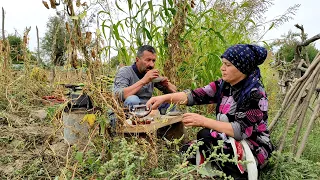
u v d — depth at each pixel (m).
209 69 4.48
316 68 3.13
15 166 2.81
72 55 2.50
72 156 2.37
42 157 2.71
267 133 2.69
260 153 2.60
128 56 4.12
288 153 2.78
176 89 3.74
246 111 2.53
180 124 3.16
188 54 4.04
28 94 5.63
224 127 2.51
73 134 2.90
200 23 4.55
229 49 2.57
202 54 4.43
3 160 2.96
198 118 2.55
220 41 4.68
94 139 2.50
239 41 4.77
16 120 4.33
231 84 2.67
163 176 2.34
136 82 3.48
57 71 5.41
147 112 2.79
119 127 2.42
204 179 2.45
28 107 5.00
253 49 2.57
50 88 5.89
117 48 4.00
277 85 5.65
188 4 3.86
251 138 2.59
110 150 2.40
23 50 6.09
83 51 2.46
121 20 3.95
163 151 2.64
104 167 2.08
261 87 2.58
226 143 2.52
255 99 2.52
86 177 2.30
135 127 2.45
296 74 4.30
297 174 2.62
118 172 2.26
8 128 3.97
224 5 4.62
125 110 2.80
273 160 2.76
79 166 2.36
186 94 2.93
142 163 2.24
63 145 3.15
